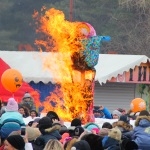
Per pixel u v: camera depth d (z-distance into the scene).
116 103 50.16
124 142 21.97
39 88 45.62
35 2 90.50
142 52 82.44
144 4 83.12
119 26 84.62
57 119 26.84
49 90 45.56
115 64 47.78
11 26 90.25
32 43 88.44
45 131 22.53
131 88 50.31
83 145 20.00
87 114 33.03
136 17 85.06
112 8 86.94
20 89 41.88
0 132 22.91
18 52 47.88
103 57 48.50
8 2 91.00
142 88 50.62
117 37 83.00
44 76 45.34
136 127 25.34
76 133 23.72
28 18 90.00
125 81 47.94
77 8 86.56
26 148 20.50
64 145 21.39
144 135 25.00
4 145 20.55
